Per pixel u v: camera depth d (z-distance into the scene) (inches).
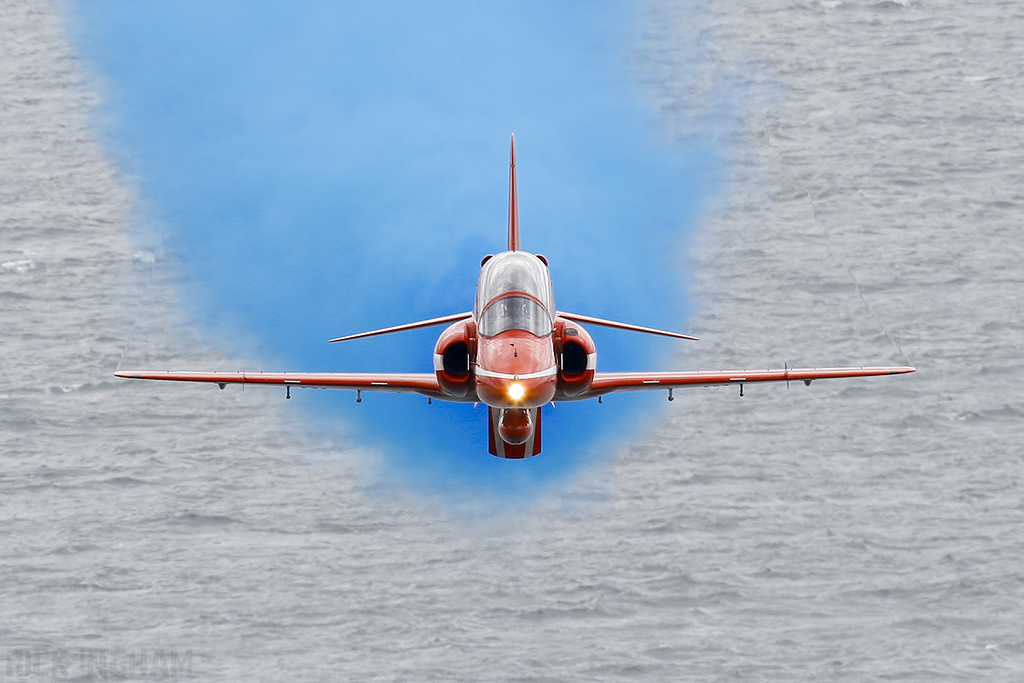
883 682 7544.3
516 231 7150.6
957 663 7682.1
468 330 6294.3
